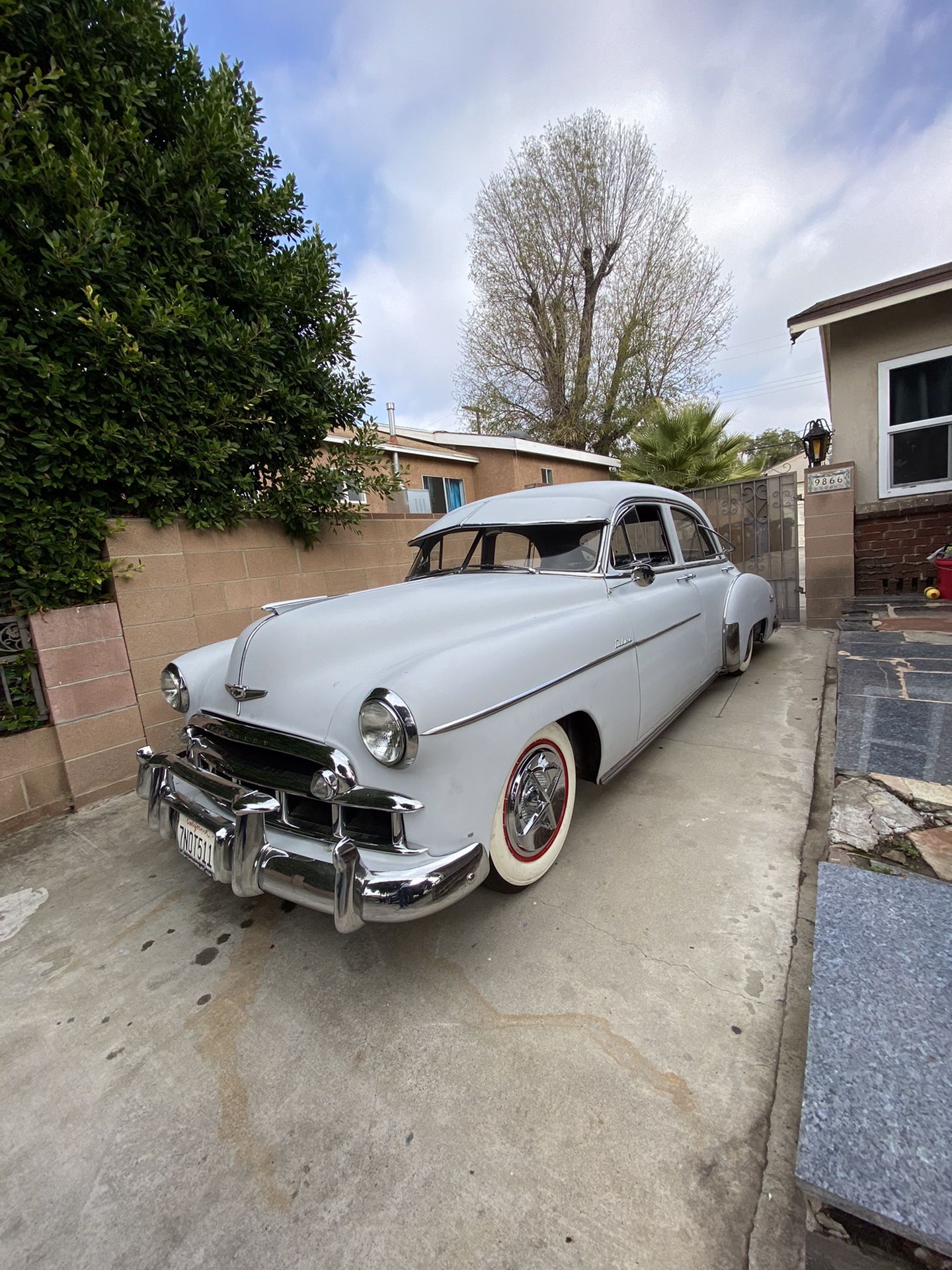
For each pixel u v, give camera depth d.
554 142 17.28
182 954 2.16
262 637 2.13
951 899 1.81
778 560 7.10
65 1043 1.79
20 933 2.32
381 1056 1.67
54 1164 1.44
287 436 4.34
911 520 5.96
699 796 2.99
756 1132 1.38
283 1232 1.26
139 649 3.62
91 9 3.14
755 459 15.46
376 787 1.75
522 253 18.06
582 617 2.46
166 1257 1.23
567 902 2.25
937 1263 1.08
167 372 3.36
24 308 2.90
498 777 1.92
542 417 20.00
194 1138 1.48
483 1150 1.39
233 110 3.63
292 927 2.27
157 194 3.43
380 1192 1.32
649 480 11.45
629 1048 1.62
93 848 2.94
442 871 1.67
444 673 1.78
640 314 18.17
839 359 6.00
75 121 2.94
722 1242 1.17
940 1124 1.20
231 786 1.97
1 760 3.08
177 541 3.83
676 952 1.96
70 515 3.26
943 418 5.59
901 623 5.02
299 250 4.26
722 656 4.22
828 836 2.24
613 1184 1.29
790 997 1.74
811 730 3.71
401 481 5.38
